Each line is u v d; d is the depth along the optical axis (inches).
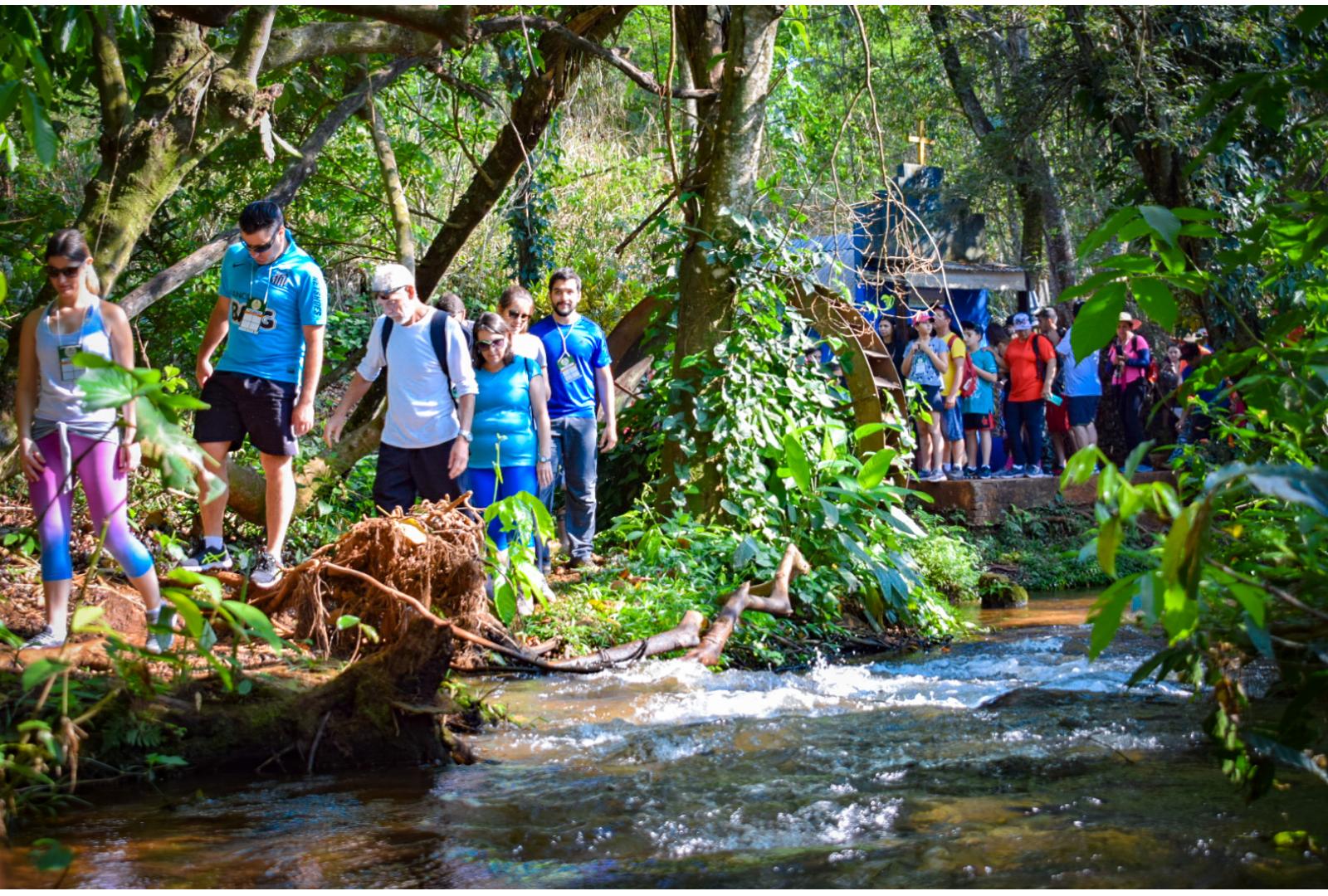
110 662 192.1
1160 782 163.2
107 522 161.5
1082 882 123.7
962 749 185.3
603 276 760.3
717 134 375.2
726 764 179.9
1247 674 226.2
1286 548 122.6
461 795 166.6
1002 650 315.3
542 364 321.1
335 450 372.5
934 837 140.6
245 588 166.9
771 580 329.7
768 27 370.6
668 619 297.9
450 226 474.6
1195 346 592.4
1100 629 99.8
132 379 118.9
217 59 283.6
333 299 701.3
